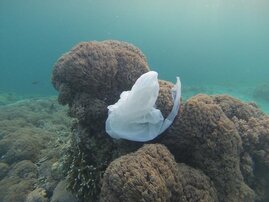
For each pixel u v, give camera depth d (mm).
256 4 10250
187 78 9945
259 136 947
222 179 791
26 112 2896
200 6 12172
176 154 845
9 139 1784
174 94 874
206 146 798
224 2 10562
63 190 960
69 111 978
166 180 665
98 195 855
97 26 26688
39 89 7715
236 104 1024
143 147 733
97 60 906
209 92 5570
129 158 682
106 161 888
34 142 1642
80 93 925
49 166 1276
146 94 775
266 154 931
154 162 679
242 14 13898
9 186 1321
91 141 917
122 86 947
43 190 1131
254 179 950
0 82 9914
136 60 976
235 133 814
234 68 14852
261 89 4891
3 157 1658
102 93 924
